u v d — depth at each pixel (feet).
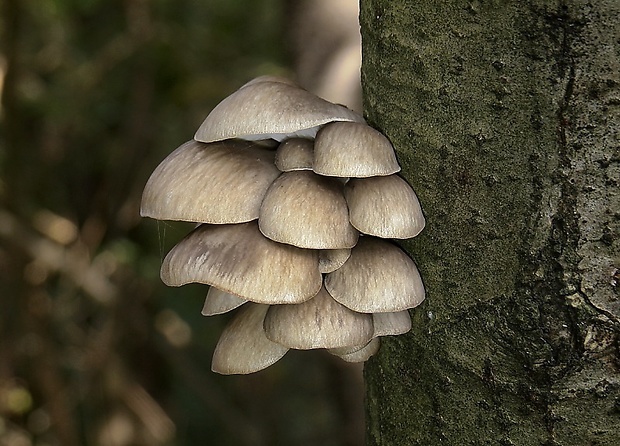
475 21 1.97
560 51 1.91
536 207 1.97
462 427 2.11
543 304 1.99
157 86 4.50
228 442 4.91
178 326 4.64
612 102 1.91
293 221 2.07
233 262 2.10
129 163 4.41
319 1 3.66
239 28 4.76
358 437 4.00
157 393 4.82
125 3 4.18
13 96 3.71
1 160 3.95
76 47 4.36
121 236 4.51
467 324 2.08
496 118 1.98
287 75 4.31
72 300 4.43
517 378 2.03
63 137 4.47
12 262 3.92
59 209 4.55
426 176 2.08
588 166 1.93
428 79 2.04
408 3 2.04
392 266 2.12
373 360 2.29
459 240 2.06
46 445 4.27
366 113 2.18
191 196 2.11
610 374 1.99
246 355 2.23
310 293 2.10
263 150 2.20
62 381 4.22
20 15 3.60
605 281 1.96
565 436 2.02
